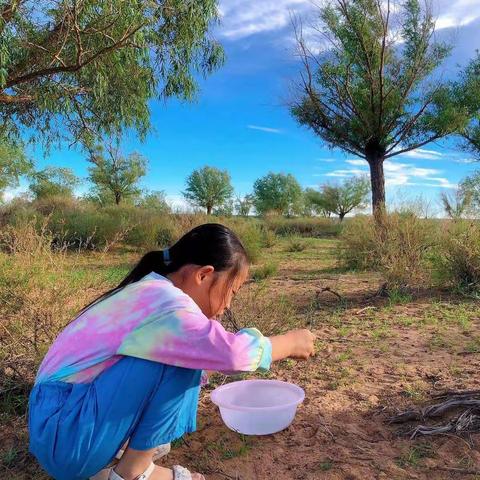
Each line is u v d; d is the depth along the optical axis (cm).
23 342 368
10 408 319
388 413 315
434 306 646
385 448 273
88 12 668
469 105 1431
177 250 212
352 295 747
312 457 266
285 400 300
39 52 714
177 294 200
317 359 434
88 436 191
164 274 213
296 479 247
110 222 1444
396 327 547
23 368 348
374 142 1374
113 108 862
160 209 1877
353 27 1320
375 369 404
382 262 851
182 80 843
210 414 322
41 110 842
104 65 754
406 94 1320
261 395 306
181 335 193
